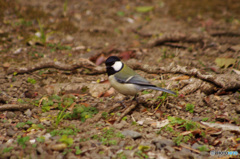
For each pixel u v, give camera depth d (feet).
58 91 35.09
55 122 27.94
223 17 64.18
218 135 25.68
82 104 31.99
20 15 56.13
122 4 72.13
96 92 35.01
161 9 70.33
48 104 31.42
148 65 39.73
